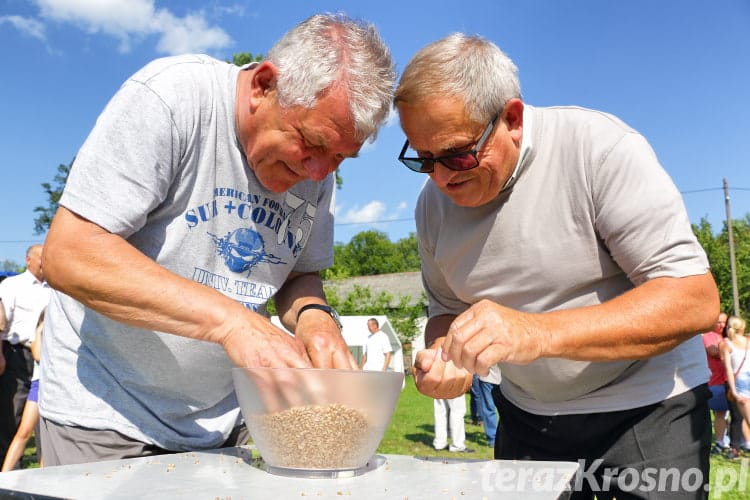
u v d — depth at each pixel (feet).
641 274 5.42
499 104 5.43
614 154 5.56
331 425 4.18
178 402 5.68
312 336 5.40
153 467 4.47
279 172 5.40
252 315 4.53
